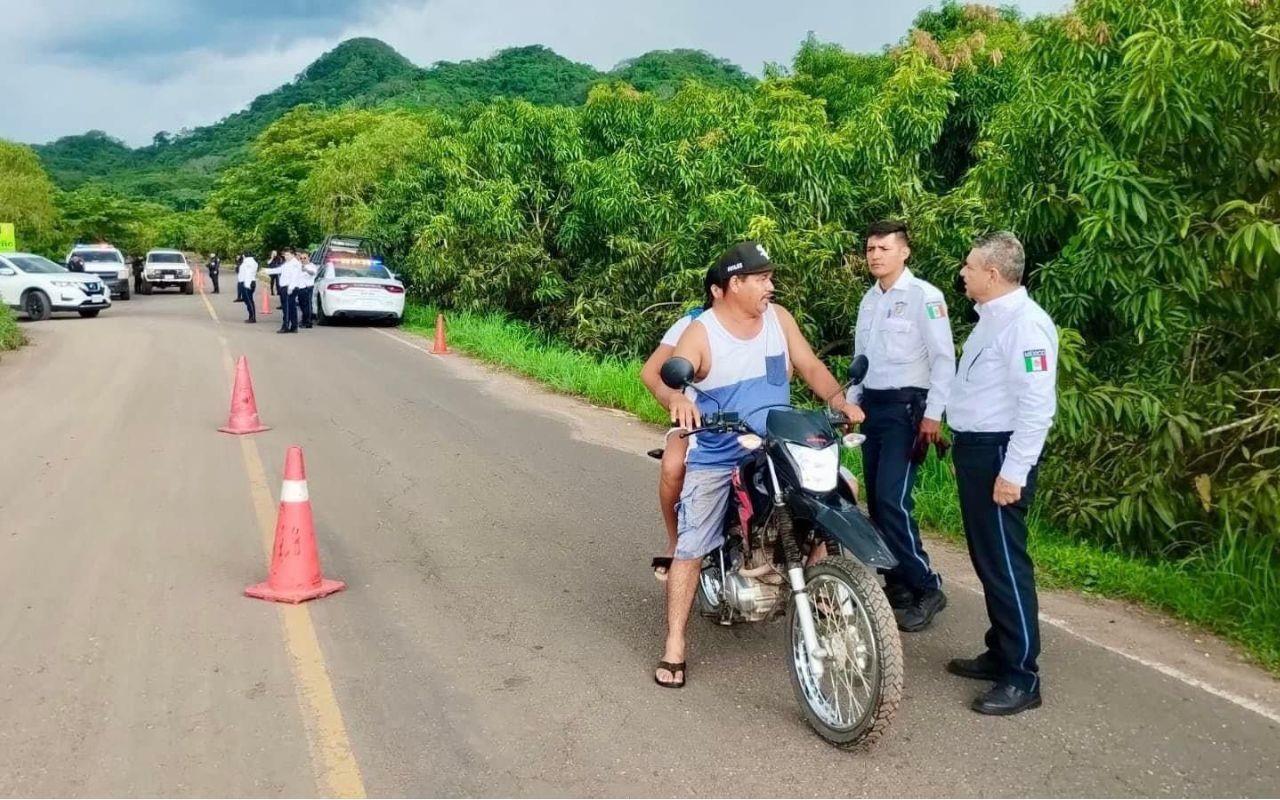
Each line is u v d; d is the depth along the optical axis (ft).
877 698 11.80
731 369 14.40
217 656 14.84
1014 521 13.56
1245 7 19.97
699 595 15.76
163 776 11.45
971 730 13.01
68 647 15.02
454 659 14.99
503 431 33.68
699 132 51.65
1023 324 13.17
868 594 12.08
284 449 29.60
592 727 12.90
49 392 39.27
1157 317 21.09
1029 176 26.02
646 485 26.40
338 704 13.37
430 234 64.39
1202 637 16.34
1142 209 20.44
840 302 35.01
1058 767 12.05
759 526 13.85
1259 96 19.74
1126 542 20.45
